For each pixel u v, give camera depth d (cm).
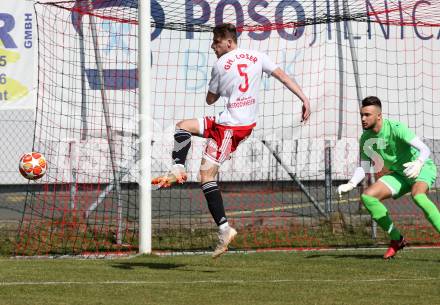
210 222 3947
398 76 4284
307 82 4206
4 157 4481
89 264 2866
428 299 2092
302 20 4006
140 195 3225
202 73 4172
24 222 3819
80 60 4031
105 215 3950
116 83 4019
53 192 4128
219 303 2038
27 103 4103
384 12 3878
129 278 2488
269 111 4234
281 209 4331
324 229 3847
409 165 2784
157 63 4147
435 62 4294
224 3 4122
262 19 4138
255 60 2580
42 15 4050
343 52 4216
